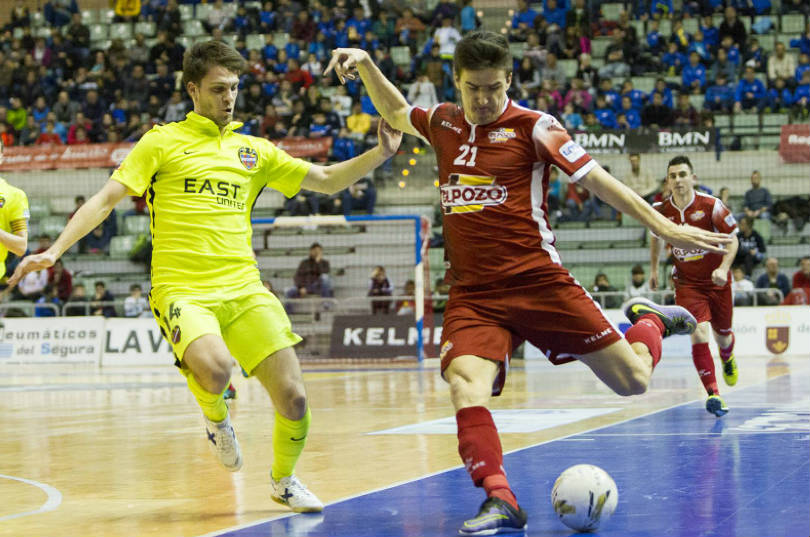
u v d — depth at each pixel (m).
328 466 7.15
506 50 5.00
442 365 5.21
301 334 24.80
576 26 30.61
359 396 13.70
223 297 5.50
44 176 29.98
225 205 5.65
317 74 30.27
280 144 27.03
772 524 4.65
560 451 7.55
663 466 6.66
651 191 25.77
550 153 5.07
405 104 5.70
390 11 32.09
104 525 5.16
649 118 26.94
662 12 30.97
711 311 10.56
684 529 4.61
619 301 23.30
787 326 22.73
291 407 5.41
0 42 32.38
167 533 4.89
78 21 33.00
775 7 30.97
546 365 21.44
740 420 9.53
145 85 30.36
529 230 5.18
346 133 27.52
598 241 26.62
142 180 5.53
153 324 24.80
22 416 11.97
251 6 32.78
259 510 5.53
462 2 31.59
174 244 5.56
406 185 28.81
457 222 5.25
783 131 26.69
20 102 30.62
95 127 29.59
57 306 25.59
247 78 29.16
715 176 27.69
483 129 5.18
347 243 27.80
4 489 6.46
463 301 5.27
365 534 4.75
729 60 28.53
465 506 5.44
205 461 7.68
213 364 5.23
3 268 8.89
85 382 18.56
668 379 15.89
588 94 27.91
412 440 8.62
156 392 15.72
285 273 27.53
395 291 26.41
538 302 5.19
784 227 26.20
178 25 32.53
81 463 7.69
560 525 4.91
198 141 5.66
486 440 4.88
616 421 9.77
